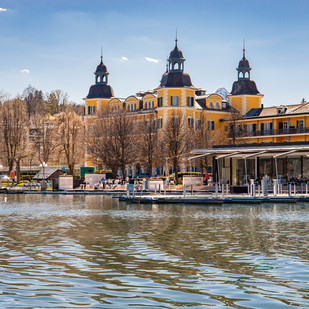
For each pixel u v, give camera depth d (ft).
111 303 39.47
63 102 608.19
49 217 105.60
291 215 106.52
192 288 43.98
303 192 169.99
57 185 231.30
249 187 174.70
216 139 287.48
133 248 64.39
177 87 300.81
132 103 330.54
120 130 250.16
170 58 304.09
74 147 285.64
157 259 56.95
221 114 322.96
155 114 306.55
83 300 40.24
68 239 72.54
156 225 89.92
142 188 204.74
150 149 252.62
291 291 43.04
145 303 39.47
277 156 179.32
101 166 325.62
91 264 54.03
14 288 43.83
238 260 56.44
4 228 86.07
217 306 38.73
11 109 293.43
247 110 331.57
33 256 58.65
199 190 198.59
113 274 49.26
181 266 53.11
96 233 79.20
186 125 297.94
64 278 47.55
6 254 59.93
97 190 214.90
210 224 91.04
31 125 348.59
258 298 40.88
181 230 82.74
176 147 247.09
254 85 336.29
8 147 280.72
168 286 44.68
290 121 285.84
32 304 39.22
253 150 199.21
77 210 123.03
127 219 100.63
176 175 246.68
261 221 95.35
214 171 216.74
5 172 346.54
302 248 64.34
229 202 141.08
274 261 55.83
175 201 142.61
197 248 64.39
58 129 289.53
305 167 190.29
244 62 335.47
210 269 51.67
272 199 142.41
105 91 355.15
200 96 334.65
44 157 296.30
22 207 133.69
